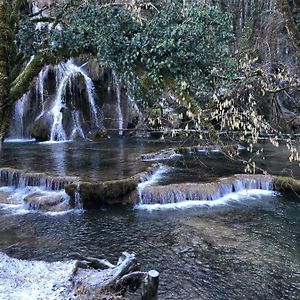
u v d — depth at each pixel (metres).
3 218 9.14
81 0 4.95
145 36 4.32
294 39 6.86
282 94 12.04
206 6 4.61
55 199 9.92
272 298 5.85
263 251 7.30
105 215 9.30
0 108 3.74
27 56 4.45
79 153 15.21
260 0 15.28
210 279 6.36
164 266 6.78
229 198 10.49
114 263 6.87
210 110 4.68
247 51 7.47
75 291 5.61
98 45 4.41
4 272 6.32
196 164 13.34
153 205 9.94
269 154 14.81
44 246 7.59
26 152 15.50
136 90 5.30
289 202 10.13
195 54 4.35
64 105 20.00
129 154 14.86
